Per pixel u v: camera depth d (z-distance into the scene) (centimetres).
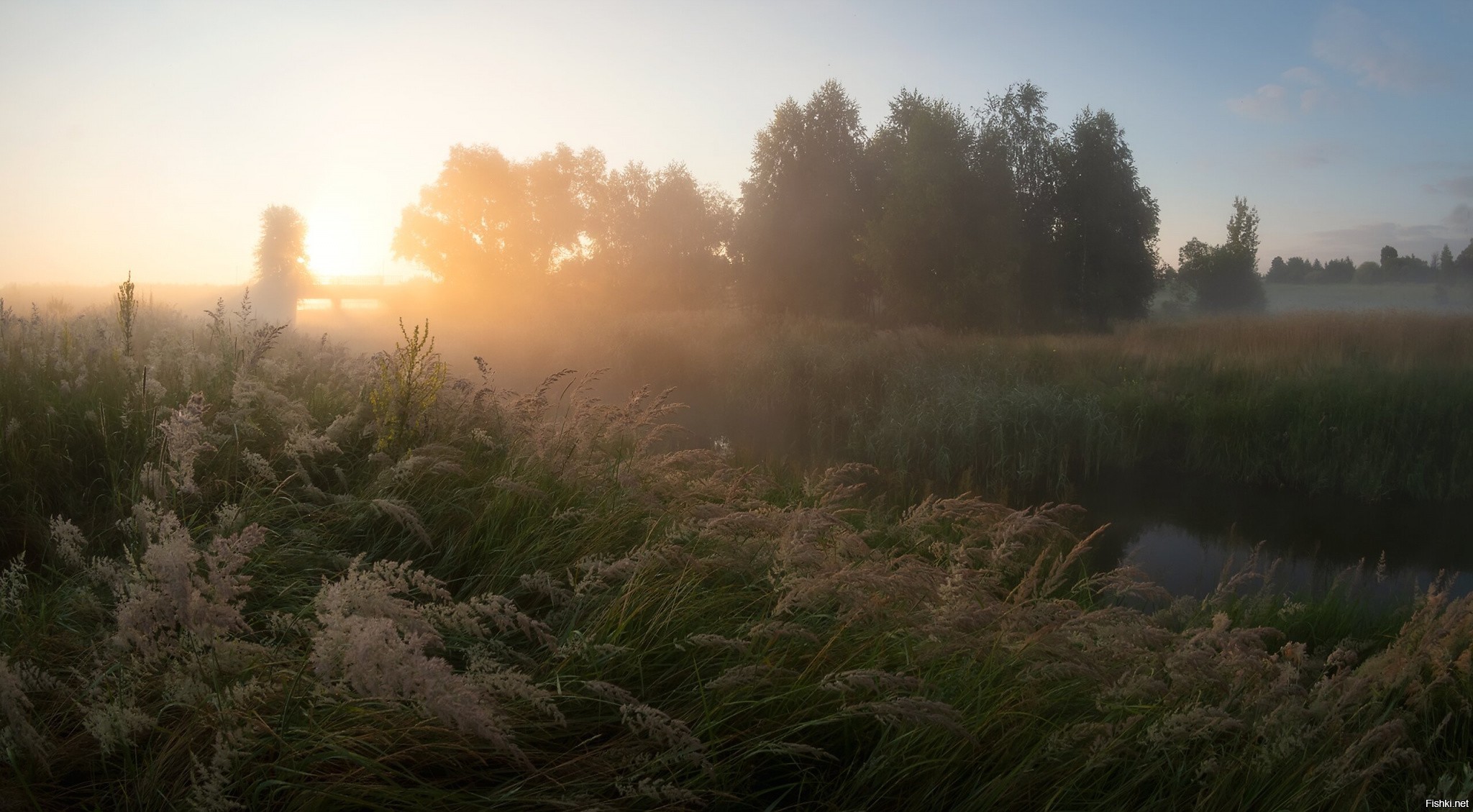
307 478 355
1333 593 580
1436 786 291
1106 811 240
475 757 215
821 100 3338
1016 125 3503
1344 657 367
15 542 325
